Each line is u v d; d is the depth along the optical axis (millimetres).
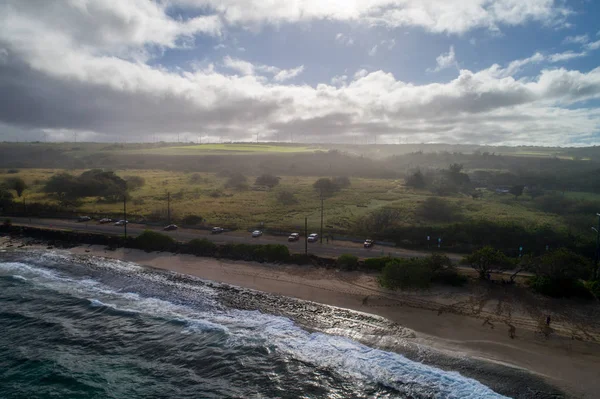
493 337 33344
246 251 57344
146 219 82750
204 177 159000
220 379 29812
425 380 28297
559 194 107062
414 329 35250
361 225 72438
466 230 61719
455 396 26453
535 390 26609
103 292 46719
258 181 142250
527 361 29891
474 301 39938
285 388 28453
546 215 84375
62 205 96688
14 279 51375
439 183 131375
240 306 41625
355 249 58562
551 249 55562
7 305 43188
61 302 44000
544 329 34312
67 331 37344
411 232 63344
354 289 44469
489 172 161500
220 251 59219
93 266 56500
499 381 27719
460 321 36188
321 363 31188
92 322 39188
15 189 111562
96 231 73625
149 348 34375
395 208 91188
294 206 97938
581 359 29953
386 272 43375
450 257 54125
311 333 35656
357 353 32188
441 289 42906
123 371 31109
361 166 193500
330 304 41094
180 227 75688
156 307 42281
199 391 28547
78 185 111875
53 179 118250
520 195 115125
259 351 33188
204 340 35281
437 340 33344
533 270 43594
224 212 89000
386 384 28203
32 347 34750
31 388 29125
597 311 37219
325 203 102562
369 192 124500
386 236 64438
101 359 32812
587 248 54906
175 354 33344
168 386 29219
